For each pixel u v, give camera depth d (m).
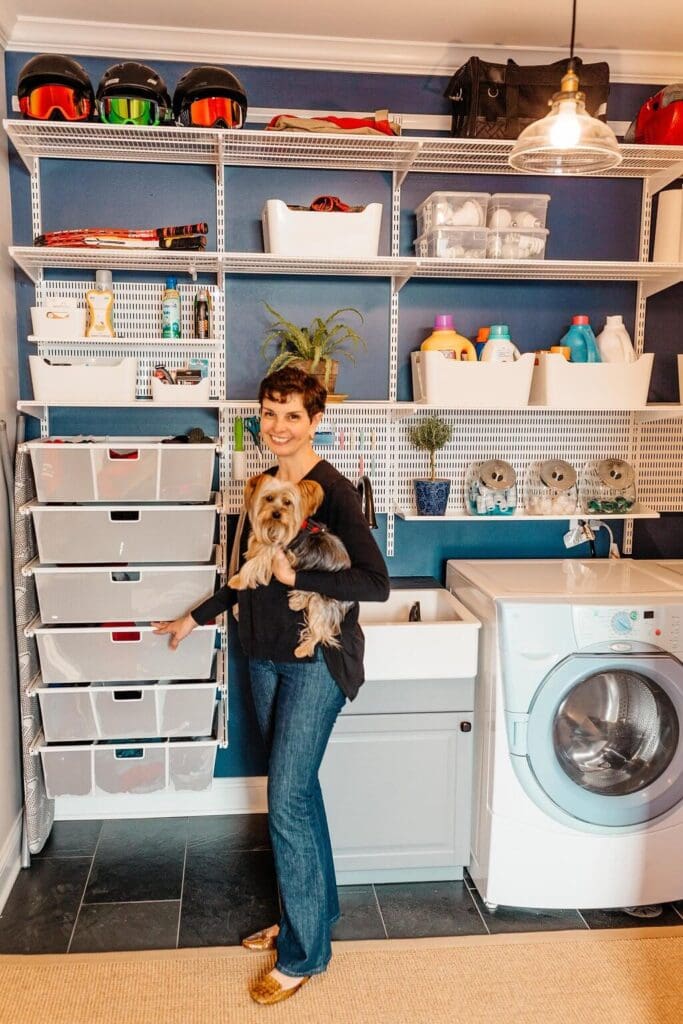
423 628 2.18
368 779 2.25
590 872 2.16
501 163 2.48
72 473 2.20
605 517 2.58
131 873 2.36
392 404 2.41
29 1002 1.85
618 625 2.08
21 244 2.44
